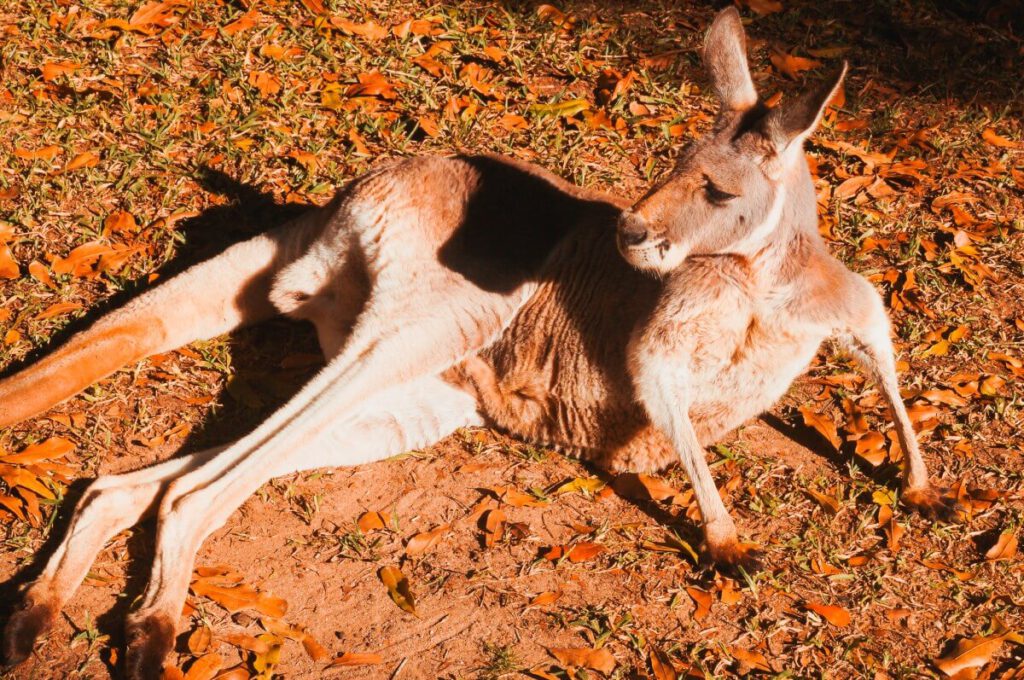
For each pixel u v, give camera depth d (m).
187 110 3.19
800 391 2.85
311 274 2.76
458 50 3.42
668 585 2.50
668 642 2.42
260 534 2.53
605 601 2.47
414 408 2.69
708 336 2.55
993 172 3.29
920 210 3.20
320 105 3.24
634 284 2.62
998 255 3.10
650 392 2.56
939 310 2.99
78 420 2.66
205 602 2.42
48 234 2.93
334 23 3.40
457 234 2.71
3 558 2.45
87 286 2.86
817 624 2.46
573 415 2.70
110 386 2.72
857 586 2.52
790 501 2.64
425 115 3.26
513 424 2.75
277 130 3.16
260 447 2.50
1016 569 2.55
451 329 2.66
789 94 3.46
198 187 3.05
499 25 3.51
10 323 2.78
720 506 2.53
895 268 3.06
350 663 2.36
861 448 2.72
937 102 3.49
